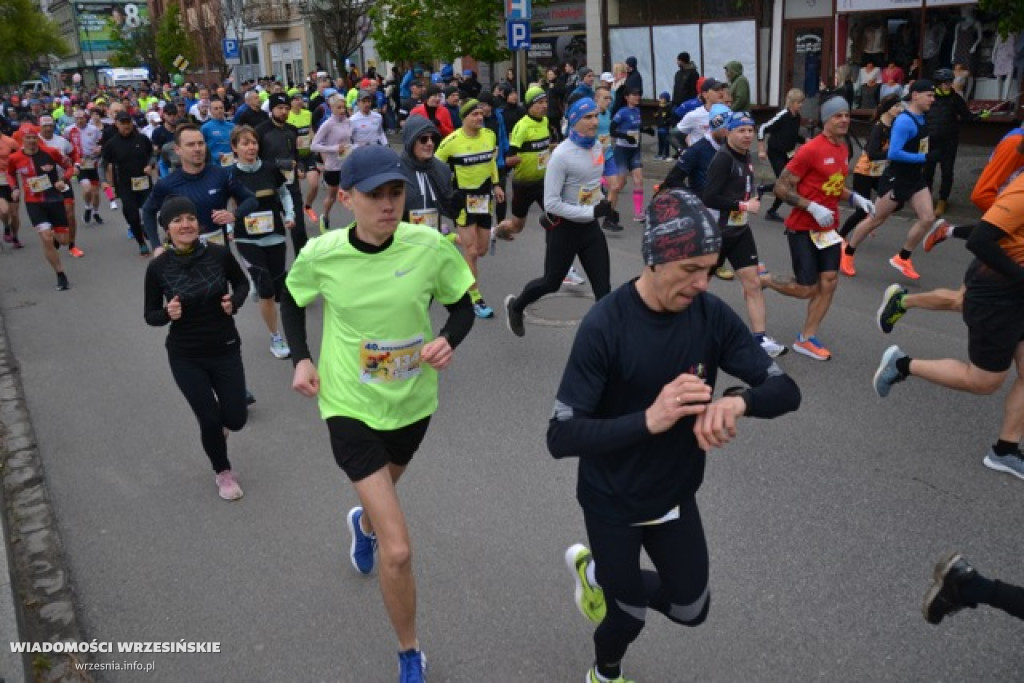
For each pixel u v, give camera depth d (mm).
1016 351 4492
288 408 6109
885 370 4840
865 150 8922
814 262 6234
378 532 3088
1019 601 2799
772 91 19547
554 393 6168
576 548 3256
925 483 4621
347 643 3561
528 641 3512
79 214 15633
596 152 6305
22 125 13539
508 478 4914
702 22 20438
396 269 3164
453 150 7801
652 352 2502
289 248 11750
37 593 4016
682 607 2781
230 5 42344
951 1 15859
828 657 3332
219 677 3395
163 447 5598
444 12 19797
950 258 9203
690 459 2641
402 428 3361
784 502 4480
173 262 4512
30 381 6980
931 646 3371
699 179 6926
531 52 25875
